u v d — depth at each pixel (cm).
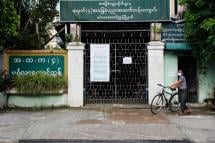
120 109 1780
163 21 1848
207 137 1263
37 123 1440
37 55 1858
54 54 1856
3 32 1673
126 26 1900
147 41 1895
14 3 1886
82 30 1888
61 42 2244
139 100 1895
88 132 1305
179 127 1390
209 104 1877
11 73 1856
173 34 1850
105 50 1889
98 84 1905
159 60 1852
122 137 1244
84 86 1875
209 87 1903
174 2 2078
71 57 1847
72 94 1839
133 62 1902
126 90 1905
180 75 1694
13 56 1858
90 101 1905
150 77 1853
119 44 1900
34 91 1806
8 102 1828
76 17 1855
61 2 1861
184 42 1839
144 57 1895
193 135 1285
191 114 1678
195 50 1827
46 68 1861
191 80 1933
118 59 1903
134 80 1902
